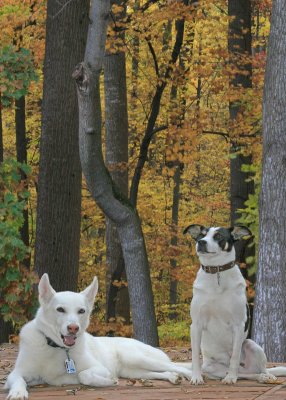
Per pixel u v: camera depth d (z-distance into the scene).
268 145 11.19
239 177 16.59
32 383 6.98
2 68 13.88
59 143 13.60
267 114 11.24
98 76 12.14
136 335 13.19
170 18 16.73
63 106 13.59
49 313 6.79
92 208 23.34
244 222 14.85
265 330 10.95
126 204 13.17
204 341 7.35
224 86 17.36
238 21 17.16
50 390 6.77
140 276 13.14
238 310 7.04
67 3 12.61
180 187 28.25
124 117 18.39
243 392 6.62
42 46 19.56
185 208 28.00
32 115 24.62
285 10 11.18
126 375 7.45
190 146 17.75
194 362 7.09
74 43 13.61
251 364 7.30
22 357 6.93
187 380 7.30
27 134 24.70
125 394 6.57
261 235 11.18
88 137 12.39
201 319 7.16
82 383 6.93
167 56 17.95
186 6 16.62
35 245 13.84
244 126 16.66
